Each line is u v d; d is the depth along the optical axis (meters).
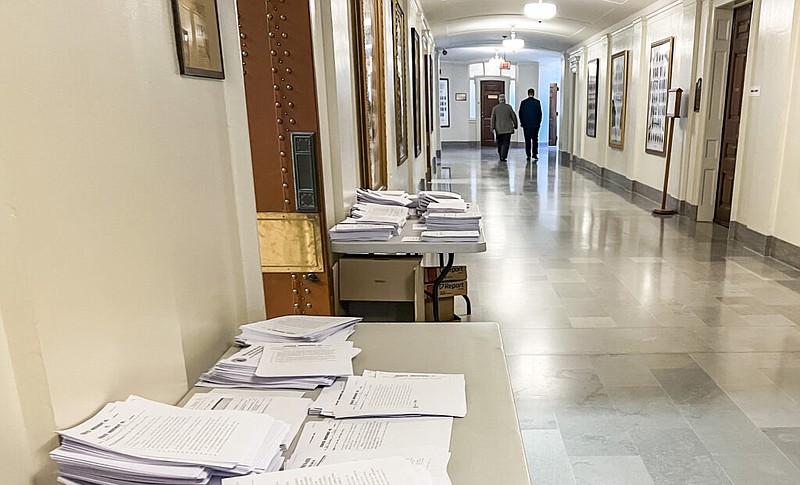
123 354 1.04
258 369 1.32
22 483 0.80
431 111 11.34
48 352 0.84
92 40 0.95
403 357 1.44
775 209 4.68
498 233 5.87
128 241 1.05
